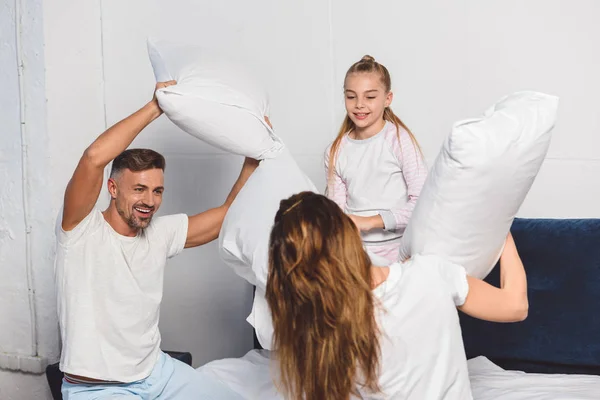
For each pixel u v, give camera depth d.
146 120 2.31
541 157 1.80
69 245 2.31
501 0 3.20
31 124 3.72
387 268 1.66
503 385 2.49
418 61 3.35
